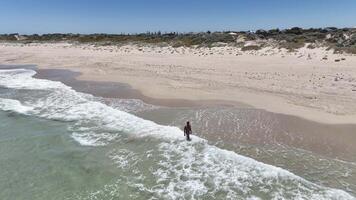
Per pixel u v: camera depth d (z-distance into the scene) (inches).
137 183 537.6
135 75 1422.2
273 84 1116.5
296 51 1702.8
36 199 507.8
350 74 1180.5
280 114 808.3
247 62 1568.7
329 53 1567.4
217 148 643.5
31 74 1637.6
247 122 770.8
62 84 1333.7
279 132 707.4
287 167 568.1
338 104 855.1
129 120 824.9
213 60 1688.0
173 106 924.6
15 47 3152.1
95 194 512.7
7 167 613.0
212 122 780.0
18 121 871.1
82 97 1092.5
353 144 636.1
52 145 706.2
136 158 624.1
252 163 577.6
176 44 2395.4
